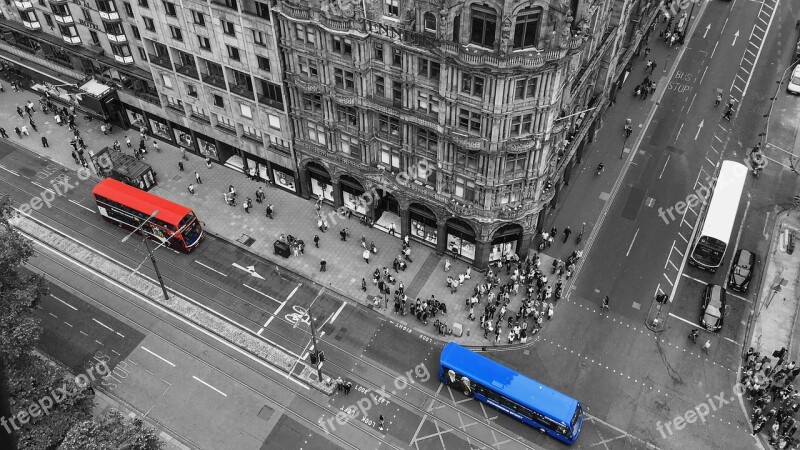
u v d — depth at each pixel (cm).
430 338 7112
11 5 9450
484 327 7038
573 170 8888
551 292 7475
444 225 7562
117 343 7125
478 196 7094
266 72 7494
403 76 6500
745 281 7419
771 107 9825
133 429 5353
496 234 7412
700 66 10556
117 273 7794
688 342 7019
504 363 6869
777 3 11788
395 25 6219
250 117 8200
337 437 6331
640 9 9106
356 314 7344
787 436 6138
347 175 7919
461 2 5559
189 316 7350
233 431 6388
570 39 5875
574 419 6025
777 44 10956
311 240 8119
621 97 10038
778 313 7256
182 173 9019
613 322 7212
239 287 7638
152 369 6888
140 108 9250
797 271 7694
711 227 7600
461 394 6631
